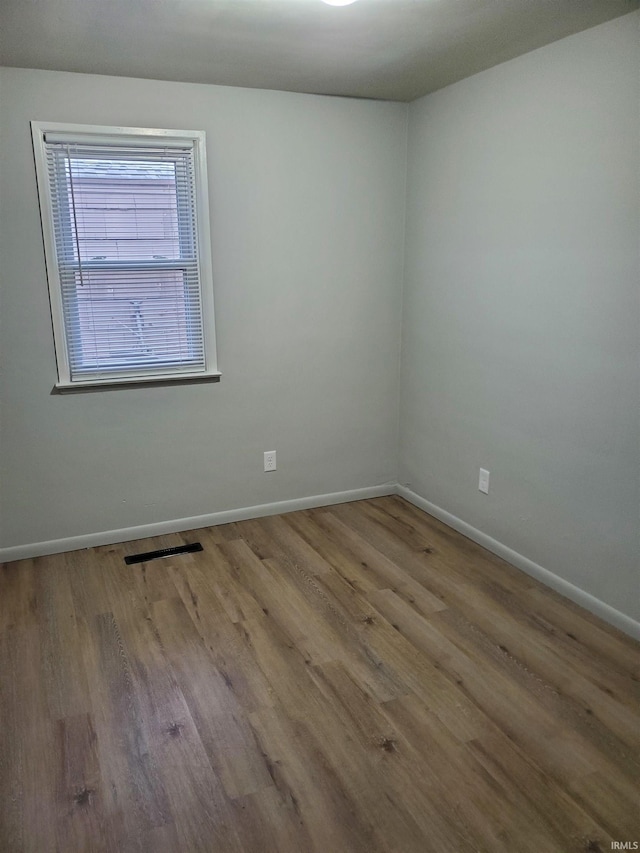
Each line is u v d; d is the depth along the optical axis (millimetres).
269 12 2135
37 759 1850
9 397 2988
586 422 2539
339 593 2803
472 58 2676
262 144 3209
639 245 2230
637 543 2385
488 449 3143
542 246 2656
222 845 1572
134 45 2445
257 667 2277
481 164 2963
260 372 3496
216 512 3574
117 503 3318
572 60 2404
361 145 3432
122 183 3000
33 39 2361
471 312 3152
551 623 2549
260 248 3334
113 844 1576
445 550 3238
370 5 2090
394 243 3656
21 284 2902
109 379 3184
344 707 2066
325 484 3836
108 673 2246
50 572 3018
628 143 2227
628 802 1688
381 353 3791
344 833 1604
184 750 1884
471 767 1810
